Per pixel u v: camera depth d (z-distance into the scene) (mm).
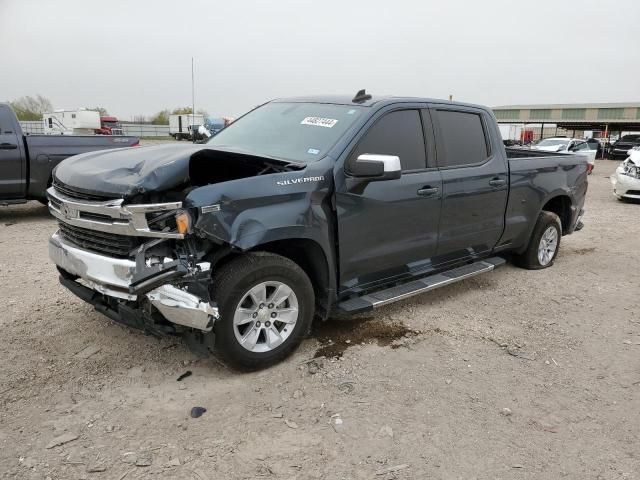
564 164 6461
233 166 4160
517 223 5836
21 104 70188
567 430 3227
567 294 5723
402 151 4488
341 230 3998
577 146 25141
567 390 3703
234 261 3557
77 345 4055
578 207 6906
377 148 4281
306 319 3908
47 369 3691
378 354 4105
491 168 5320
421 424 3227
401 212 4402
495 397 3570
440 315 4965
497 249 5785
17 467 2715
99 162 3732
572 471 2855
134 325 3506
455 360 4074
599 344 4480
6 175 8867
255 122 4910
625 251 7824
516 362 4090
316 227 3799
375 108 4344
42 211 10406
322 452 2932
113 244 3375
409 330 4578
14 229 8461
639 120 52719
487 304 5324
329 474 2758
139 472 2717
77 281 4078
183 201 3254
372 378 3742
